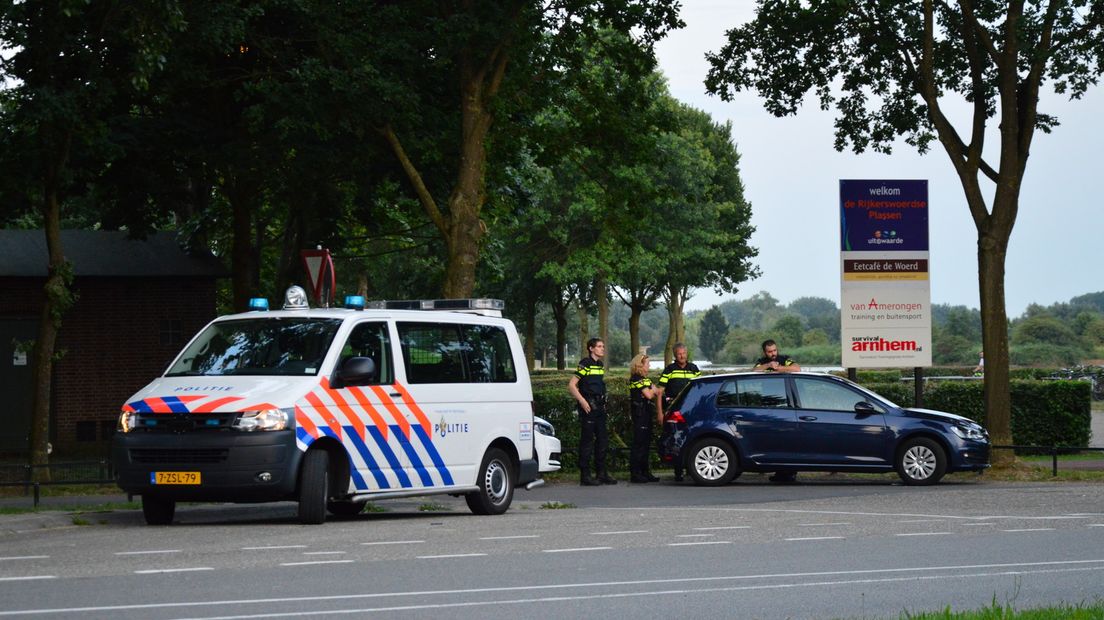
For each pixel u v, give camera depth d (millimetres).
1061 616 8250
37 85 22250
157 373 36094
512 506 19125
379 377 15680
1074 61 26297
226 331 15734
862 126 28719
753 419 23391
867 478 25344
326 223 33562
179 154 29875
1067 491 21062
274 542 13359
